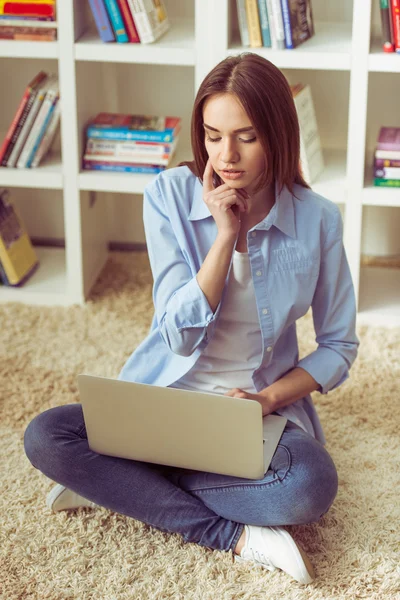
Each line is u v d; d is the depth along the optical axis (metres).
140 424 1.73
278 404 1.82
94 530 1.90
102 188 2.75
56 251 3.22
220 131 1.59
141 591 1.73
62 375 2.49
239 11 2.55
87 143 2.77
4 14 2.61
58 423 1.85
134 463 1.84
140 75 3.00
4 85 3.07
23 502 1.98
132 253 3.25
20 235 3.00
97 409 1.74
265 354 1.81
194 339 1.73
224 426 1.67
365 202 2.65
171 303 1.71
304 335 2.70
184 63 2.59
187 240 1.78
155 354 1.87
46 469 1.83
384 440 2.22
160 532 1.88
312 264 1.80
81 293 2.88
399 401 2.37
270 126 1.59
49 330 2.73
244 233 1.77
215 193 1.65
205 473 1.83
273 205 1.77
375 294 2.88
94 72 2.86
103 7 2.57
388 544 1.86
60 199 3.21
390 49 2.51
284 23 2.51
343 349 1.89
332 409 2.34
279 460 1.75
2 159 2.77
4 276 2.91
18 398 2.38
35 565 1.80
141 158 2.76
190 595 1.72
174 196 1.78
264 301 1.77
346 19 2.84
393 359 2.56
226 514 1.79
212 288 1.68
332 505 1.97
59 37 2.60
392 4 2.46
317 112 2.96
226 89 1.57
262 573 1.77
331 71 2.89
